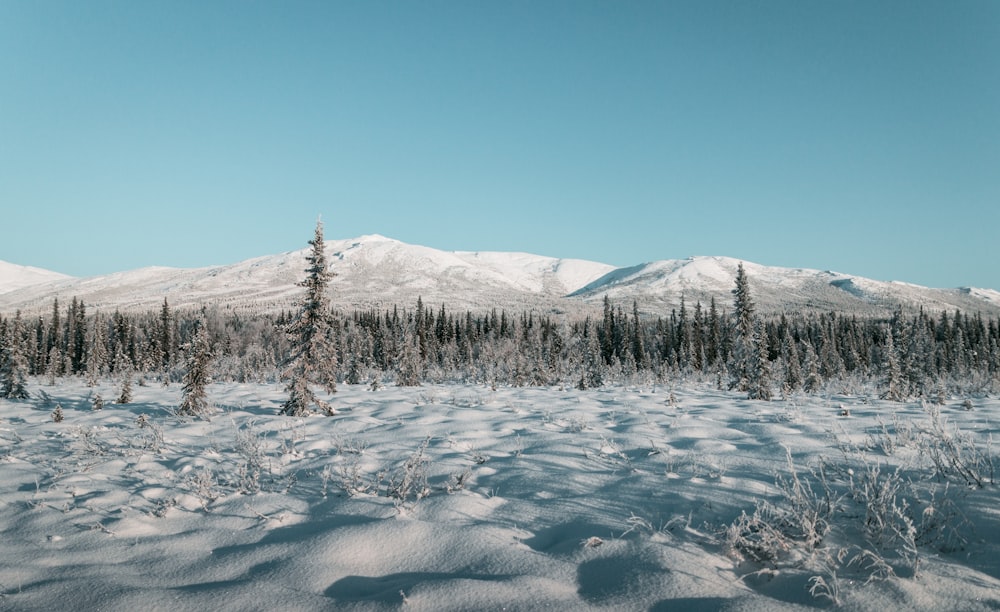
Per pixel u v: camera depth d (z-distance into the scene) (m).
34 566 4.04
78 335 77.31
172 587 3.60
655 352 65.06
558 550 4.09
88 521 5.22
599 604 3.21
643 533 4.18
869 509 3.96
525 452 7.35
